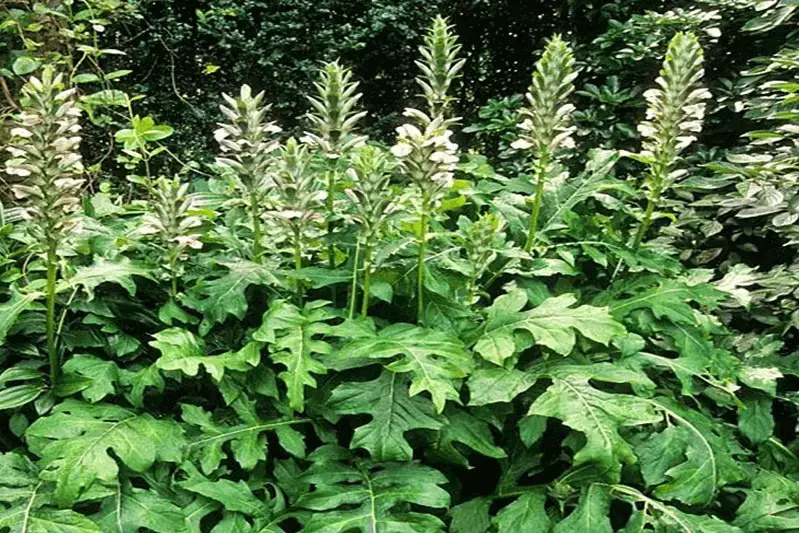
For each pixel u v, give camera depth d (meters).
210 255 3.01
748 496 2.43
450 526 2.36
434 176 2.50
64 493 2.01
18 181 3.97
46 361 2.58
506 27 9.12
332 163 2.86
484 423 2.43
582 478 2.37
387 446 2.29
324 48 8.36
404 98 9.33
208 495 2.14
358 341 2.42
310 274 2.71
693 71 2.88
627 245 3.24
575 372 2.46
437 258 2.92
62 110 2.30
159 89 8.20
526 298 2.70
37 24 4.29
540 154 2.92
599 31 6.79
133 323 2.79
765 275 3.32
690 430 2.45
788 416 3.20
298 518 2.23
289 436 2.39
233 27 8.22
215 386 2.63
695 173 4.80
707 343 2.83
